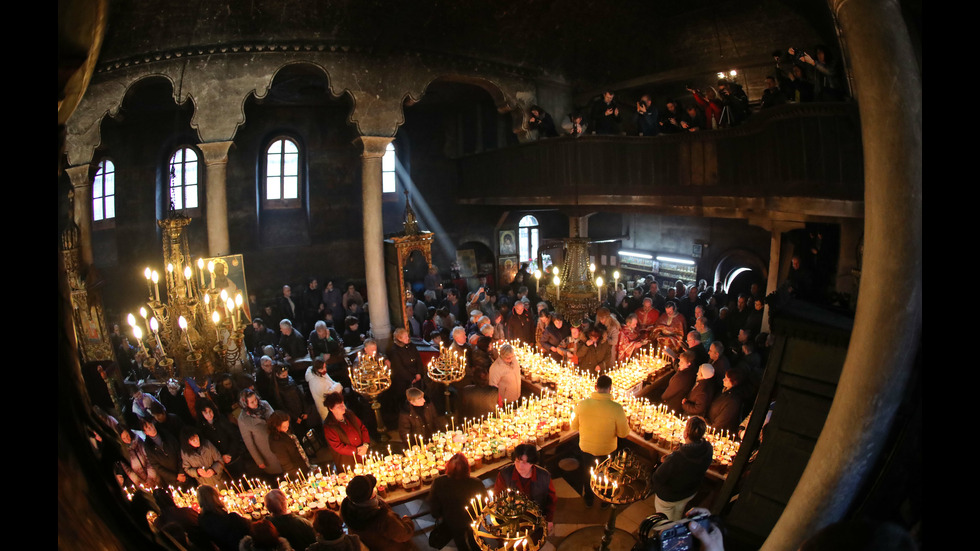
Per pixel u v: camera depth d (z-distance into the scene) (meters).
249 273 20.11
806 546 1.75
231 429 9.43
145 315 9.62
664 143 13.76
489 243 23.45
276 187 20.45
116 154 18.25
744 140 11.70
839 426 3.51
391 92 15.30
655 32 17.61
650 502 8.79
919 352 3.36
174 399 10.28
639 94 19.16
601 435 8.17
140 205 18.64
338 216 21.20
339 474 8.55
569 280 9.02
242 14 13.12
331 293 17.77
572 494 8.93
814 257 12.65
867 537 1.66
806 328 5.36
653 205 14.16
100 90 13.19
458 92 19.81
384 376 10.34
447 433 9.09
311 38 14.21
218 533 5.82
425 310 16.25
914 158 3.29
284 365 10.90
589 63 18.67
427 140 22.25
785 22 15.17
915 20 4.63
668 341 12.39
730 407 8.86
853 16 3.44
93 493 2.51
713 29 16.59
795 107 9.95
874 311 3.39
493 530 5.20
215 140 13.84
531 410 9.92
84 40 2.68
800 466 5.32
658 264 21.12
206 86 13.63
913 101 3.33
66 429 2.47
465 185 21.39
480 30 15.80
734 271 19.19
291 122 20.23
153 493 6.20
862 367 3.42
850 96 9.31
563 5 16.02
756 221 13.22
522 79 17.77
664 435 9.16
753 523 5.47
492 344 12.18
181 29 12.84
